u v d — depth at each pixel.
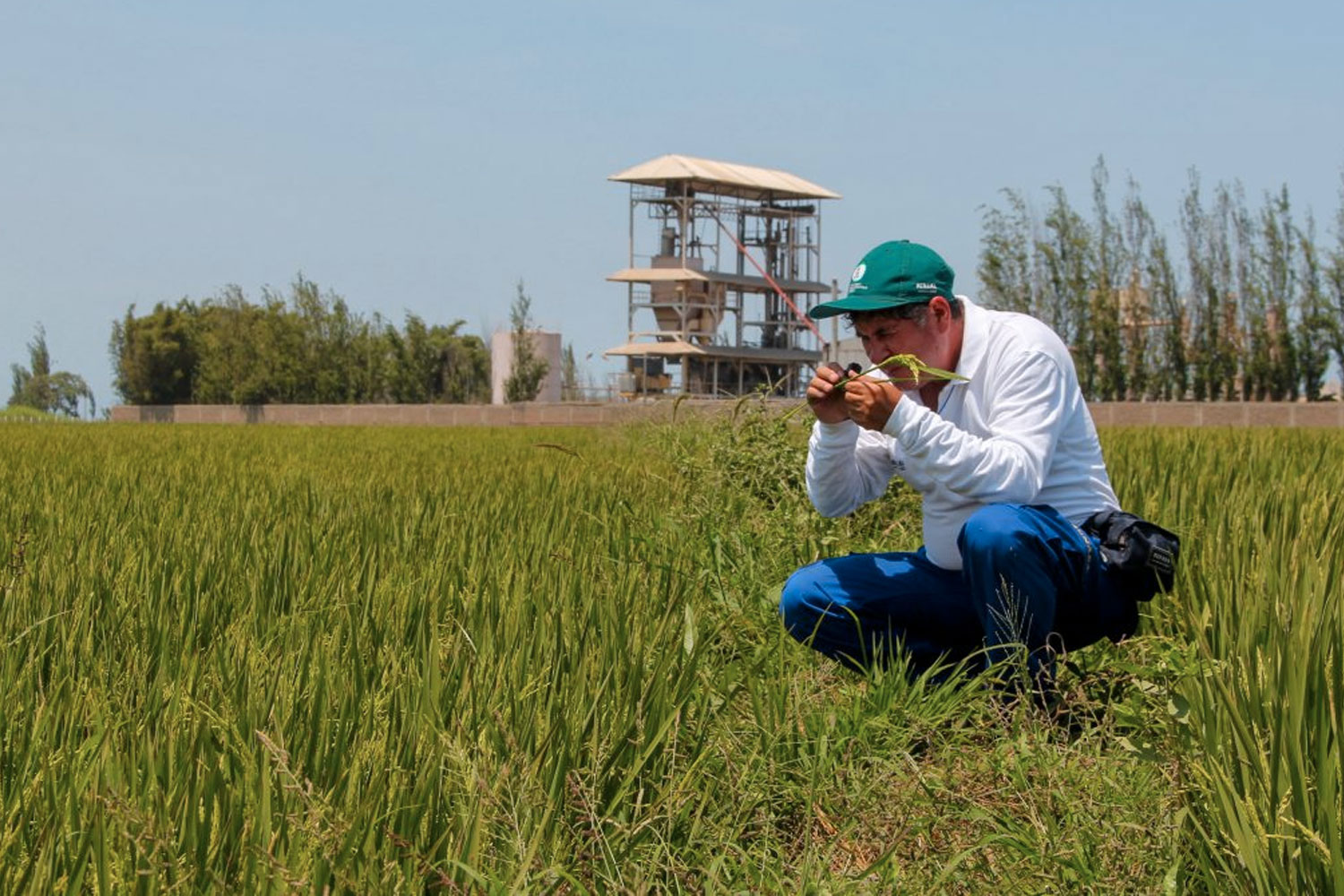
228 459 14.87
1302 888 2.97
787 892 3.46
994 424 4.94
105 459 14.62
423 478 11.01
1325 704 3.36
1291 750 3.19
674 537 6.93
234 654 4.34
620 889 3.15
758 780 4.10
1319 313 46.50
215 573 5.78
